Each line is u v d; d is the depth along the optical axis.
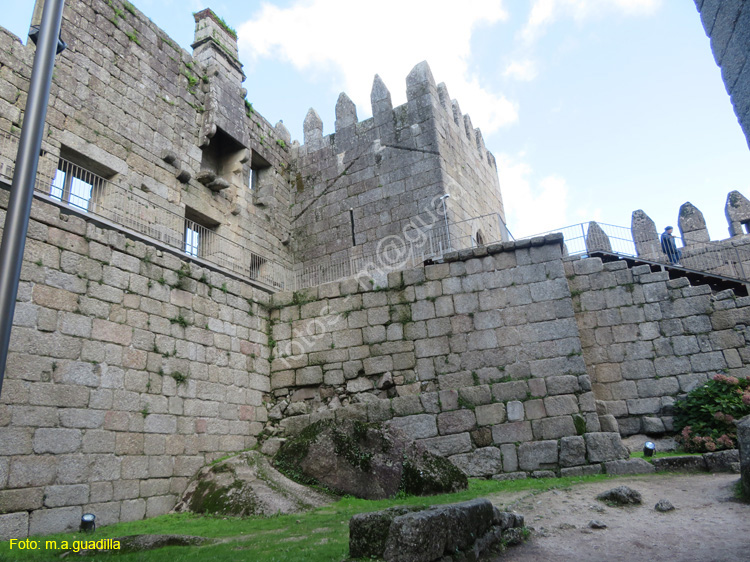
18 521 8.03
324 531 7.27
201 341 12.55
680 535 6.41
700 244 19.28
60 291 9.55
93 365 9.81
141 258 11.39
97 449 9.51
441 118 19.73
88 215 10.41
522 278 13.62
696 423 12.16
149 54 15.64
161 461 10.71
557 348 12.81
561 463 11.67
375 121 20.22
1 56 11.65
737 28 4.28
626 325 13.80
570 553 6.00
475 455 12.20
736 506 7.39
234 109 18.52
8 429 8.25
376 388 13.87
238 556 5.99
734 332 12.99
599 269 14.34
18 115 11.73
